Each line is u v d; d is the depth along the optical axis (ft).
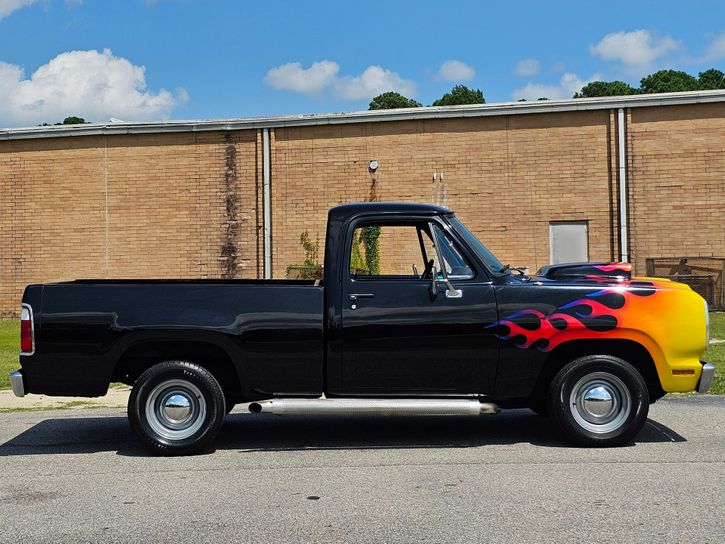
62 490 18.37
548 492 17.38
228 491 18.03
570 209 64.39
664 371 21.72
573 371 21.76
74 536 14.98
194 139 68.54
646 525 15.01
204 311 21.79
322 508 16.51
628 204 63.57
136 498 17.56
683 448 21.71
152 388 21.80
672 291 21.88
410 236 25.05
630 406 21.68
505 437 23.84
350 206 22.67
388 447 22.70
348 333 21.77
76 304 21.80
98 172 69.26
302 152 67.36
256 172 67.77
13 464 21.20
